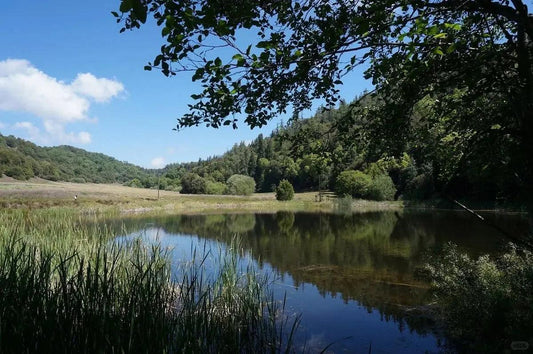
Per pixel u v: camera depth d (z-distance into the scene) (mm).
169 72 2744
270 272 10352
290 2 3299
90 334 3373
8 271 4113
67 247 7305
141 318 3674
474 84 3477
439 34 2656
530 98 3107
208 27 2488
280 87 3578
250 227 23703
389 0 2572
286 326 6242
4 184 50562
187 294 4793
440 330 5965
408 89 3773
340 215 34094
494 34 4227
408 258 12398
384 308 7223
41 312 3461
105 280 3738
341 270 10727
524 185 3596
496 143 3863
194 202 49250
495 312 5016
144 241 10797
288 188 56156
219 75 2979
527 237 6133
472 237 16281
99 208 34562
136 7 1840
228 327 4918
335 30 2988
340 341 5656
